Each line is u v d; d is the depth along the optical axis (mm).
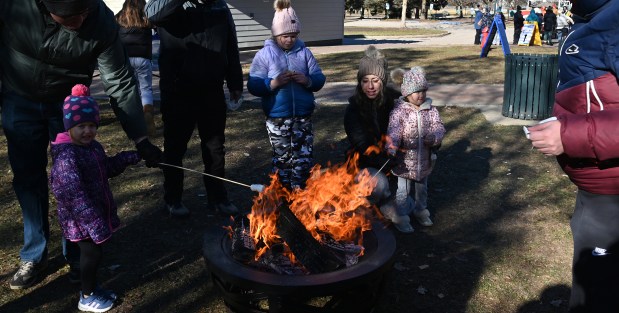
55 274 3938
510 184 5801
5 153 6730
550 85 8336
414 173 4547
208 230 3377
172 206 4867
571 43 2355
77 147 3289
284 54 4789
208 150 4785
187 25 4410
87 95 3365
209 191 4945
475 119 8539
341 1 26578
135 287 3787
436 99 10164
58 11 2998
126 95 3568
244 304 2969
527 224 4832
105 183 3416
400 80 4977
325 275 2775
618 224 2316
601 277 2379
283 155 4918
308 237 3115
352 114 4621
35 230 3740
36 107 3527
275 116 4824
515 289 3801
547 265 4125
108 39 3383
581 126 2150
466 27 47031
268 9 23141
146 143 3607
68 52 3293
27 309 3521
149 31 7363
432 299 3674
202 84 4488
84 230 3256
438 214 5062
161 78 4602
